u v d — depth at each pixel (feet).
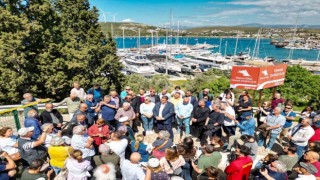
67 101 27.25
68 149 15.52
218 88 61.62
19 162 16.46
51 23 65.92
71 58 65.87
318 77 56.49
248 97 26.07
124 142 16.89
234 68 32.04
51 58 61.93
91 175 15.61
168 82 100.94
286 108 25.45
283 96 54.08
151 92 30.12
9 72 53.57
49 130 18.44
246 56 250.57
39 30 56.95
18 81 53.31
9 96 53.72
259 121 28.19
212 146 16.39
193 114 24.91
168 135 17.75
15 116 24.75
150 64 181.88
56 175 16.51
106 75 80.53
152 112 27.04
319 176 14.67
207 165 15.87
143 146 18.53
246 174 14.87
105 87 72.79
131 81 97.35
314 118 22.08
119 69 83.30
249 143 18.62
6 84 53.67
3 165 14.38
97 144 18.16
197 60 222.28
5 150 16.66
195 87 80.79
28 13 58.80
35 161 13.94
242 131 23.34
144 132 28.19
